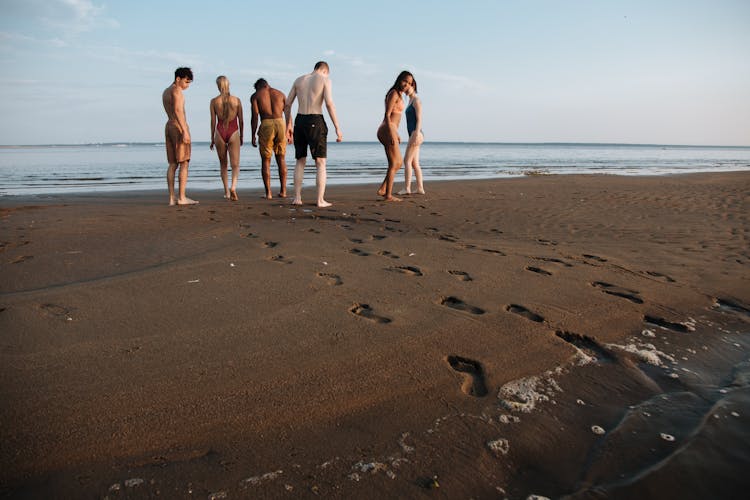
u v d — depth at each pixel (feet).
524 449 4.91
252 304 8.42
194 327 7.37
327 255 12.06
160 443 4.68
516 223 18.33
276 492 4.11
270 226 15.99
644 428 5.34
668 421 5.50
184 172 21.77
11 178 41.39
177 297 8.67
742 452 4.93
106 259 11.29
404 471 4.48
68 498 3.94
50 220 16.69
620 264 12.33
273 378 5.97
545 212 21.22
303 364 6.35
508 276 10.77
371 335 7.34
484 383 6.22
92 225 15.74
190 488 4.11
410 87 23.71
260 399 5.50
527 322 8.17
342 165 67.72
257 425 5.05
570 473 4.58
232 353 6.55
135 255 11.69
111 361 6.19
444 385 6.07
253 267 10.73
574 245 14.52
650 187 33.94
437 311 8.46
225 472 4.33
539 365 6.77
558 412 5.63
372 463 4.56
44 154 112.98
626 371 6.75
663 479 4.50
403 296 9.16
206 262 11.00
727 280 11.18
